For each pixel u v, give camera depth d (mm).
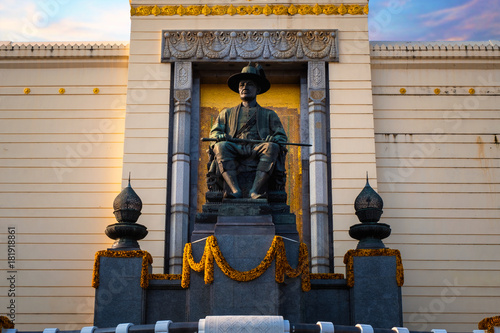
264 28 20297
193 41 20188
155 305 13750
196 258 13516
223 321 11523
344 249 18578
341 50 20234
